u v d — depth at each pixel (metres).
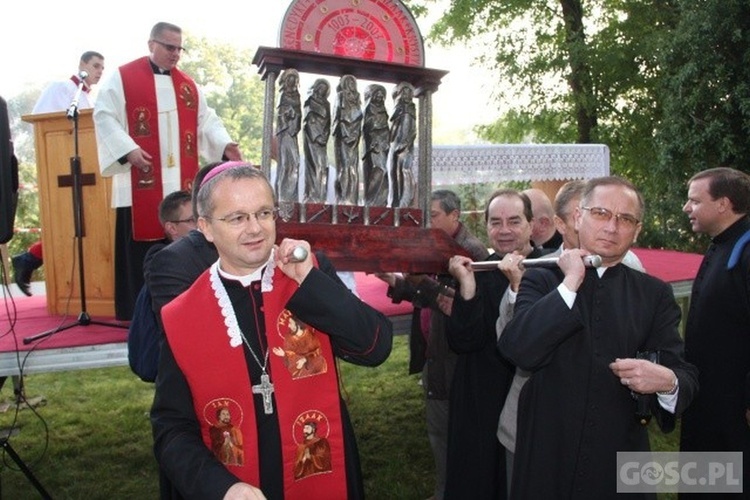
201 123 4.84
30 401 6.09
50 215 4.67
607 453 2.15
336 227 2.74
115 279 4.38
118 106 4.42
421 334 3.76
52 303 4.73
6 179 3.31
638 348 2.22
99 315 4.59
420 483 4.33
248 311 1.89
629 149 13.01
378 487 4.29
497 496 2.81
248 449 1.81
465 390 2.90
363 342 1.82
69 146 4.56
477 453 2.82
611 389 2.17
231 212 1.72
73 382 6.86
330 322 1.78
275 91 2.79
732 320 3.02
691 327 3.20
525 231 3.16
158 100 4.54
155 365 2.69
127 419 5.67
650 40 11.82
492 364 2.86
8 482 4.40
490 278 2.94
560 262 2.17
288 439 1.83
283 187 2.76
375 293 5.37
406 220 2.92
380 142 2.95
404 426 5.44
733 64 10.10
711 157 10.47
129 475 4.54
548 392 2.21
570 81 12.97
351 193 2.90
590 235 2.20
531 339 2.06
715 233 3.24
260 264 1.80
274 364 1.85
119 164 4.26
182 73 4.73
